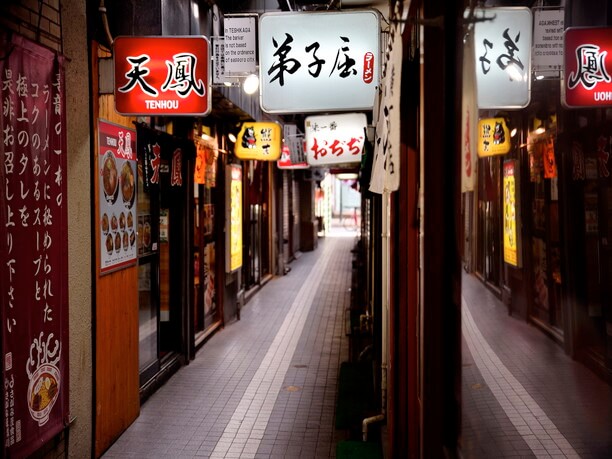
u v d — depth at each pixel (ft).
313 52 20.29
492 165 8.34
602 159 6.53
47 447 16.93
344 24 20.16
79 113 18.78
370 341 33.42
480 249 8.18
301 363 32.42
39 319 15.92
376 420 20.52
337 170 81.00
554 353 6.73
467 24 7.66
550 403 6.70
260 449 21.24
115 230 21.72
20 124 14.80
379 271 24.88
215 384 28.76
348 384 27.30
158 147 26.50
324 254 94.89
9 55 14.25
